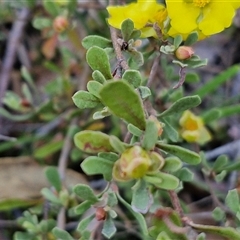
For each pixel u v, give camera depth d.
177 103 0.22
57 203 0.28
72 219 0.31
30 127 0.36
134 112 0.19
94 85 0.20
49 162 0.34
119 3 0.30
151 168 0.19
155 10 0.23
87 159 0.19
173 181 0.19
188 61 0.23
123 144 0.19
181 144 0.31
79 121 0.34
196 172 0.33
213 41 0.38
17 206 0.30
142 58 0.23
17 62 0.39
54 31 0.33
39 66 0.39
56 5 0.31
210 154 0.33
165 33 0.24
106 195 0.22
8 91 0.37
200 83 0.37
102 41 0.24
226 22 0.23
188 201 0.33
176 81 0.33
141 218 0.21
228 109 0.31
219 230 0.20
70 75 0.37
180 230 0.20
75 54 0.37
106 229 0.22
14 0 0.34
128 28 0.23
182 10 0.23
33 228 0.27
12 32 0.37
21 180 0.31
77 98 0.20
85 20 0.35
